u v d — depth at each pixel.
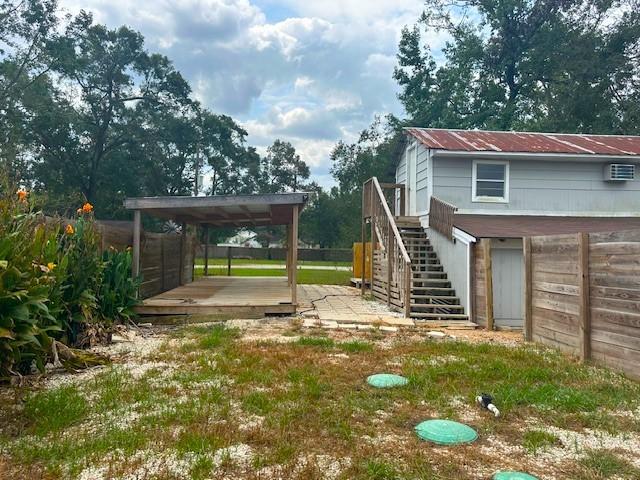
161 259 11.13
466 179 11.74
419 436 3.43
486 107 25.59
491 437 3.46
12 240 4.21
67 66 24.67
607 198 12.01
